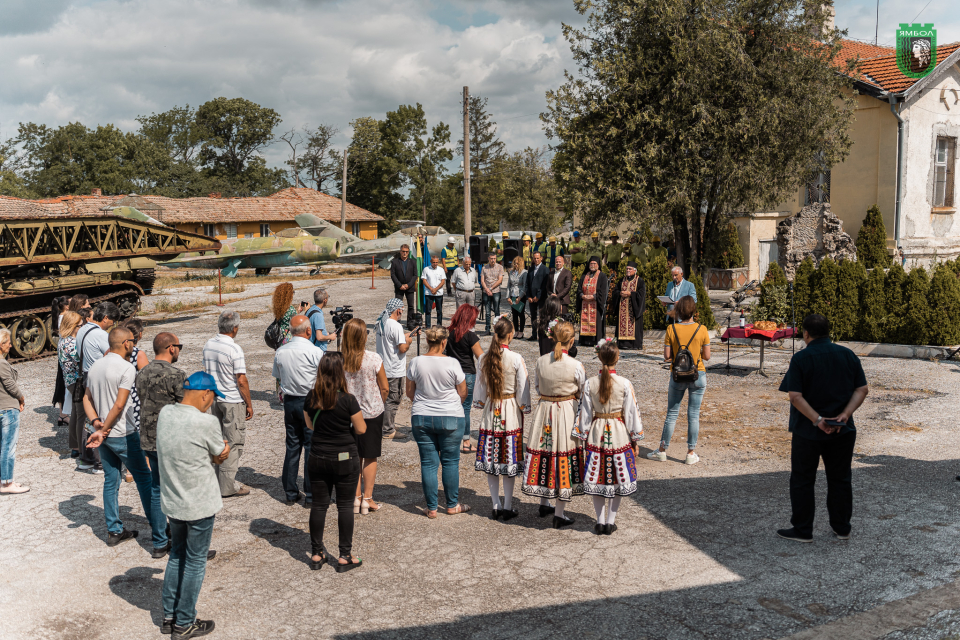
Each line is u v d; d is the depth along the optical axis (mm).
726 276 23828
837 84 17094
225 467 6879
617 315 14508
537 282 14766
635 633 4348
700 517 6176
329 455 5238
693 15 16297
